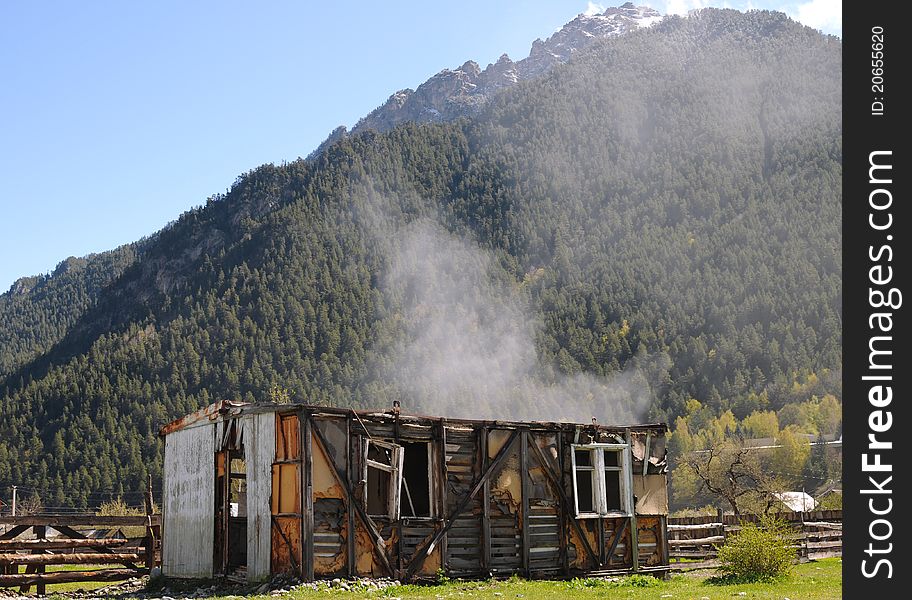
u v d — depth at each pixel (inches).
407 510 1025.5
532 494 1029.8
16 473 5403.5
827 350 6943.9
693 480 3681.1
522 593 844.6
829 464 4793.3
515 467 1023.0
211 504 982.4
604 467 1088.8
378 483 1000.9
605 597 812.0
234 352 7175.2
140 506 4756.4
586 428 1090.7
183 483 1055.0
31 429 6294.3
